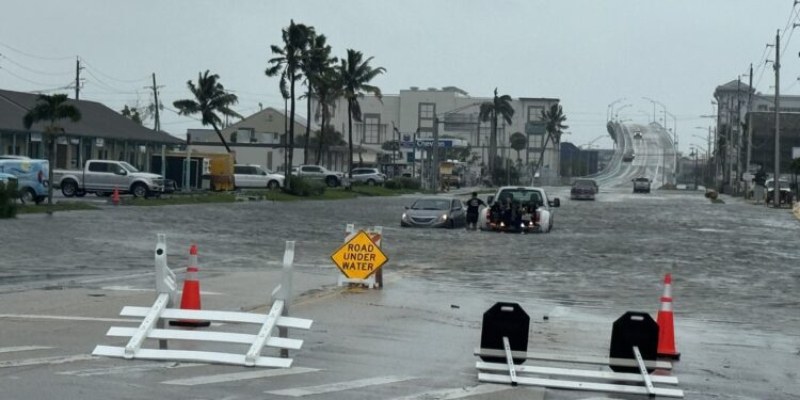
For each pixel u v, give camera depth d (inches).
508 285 1807.3
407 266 2123.5
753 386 963.3
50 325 1156.5
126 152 6466.5
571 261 2365.9
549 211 3501.5
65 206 3725.4
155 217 3540.8
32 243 2358.5
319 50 6323.8
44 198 3890.3
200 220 3494.1
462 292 1664.6
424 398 845.2
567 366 1005.8
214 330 1149.1
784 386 970.1
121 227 2982.3
